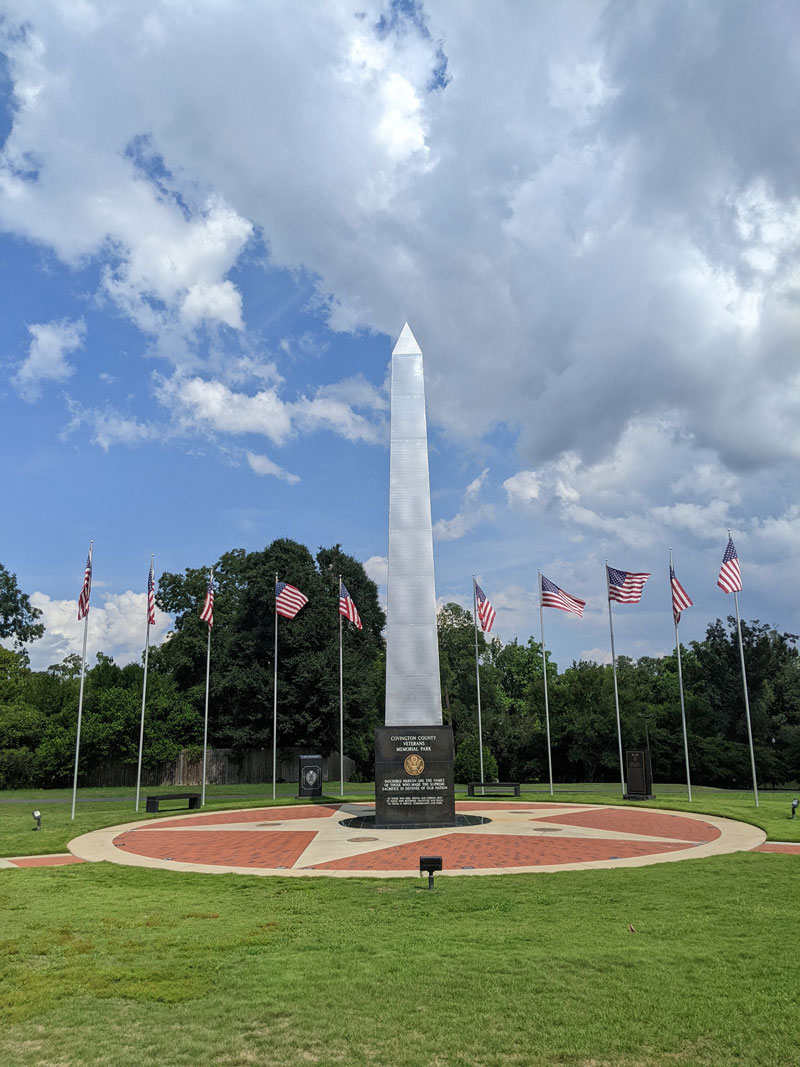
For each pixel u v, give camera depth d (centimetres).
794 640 7119
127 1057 734
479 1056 730
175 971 985
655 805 3105
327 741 5719
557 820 2656
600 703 6259
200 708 5794
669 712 6225
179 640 6166
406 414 2817
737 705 6569
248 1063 720
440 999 873
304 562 6025
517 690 8575
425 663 2609
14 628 7744
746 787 6041
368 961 1014
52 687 6388
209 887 1570
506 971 965
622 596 3484
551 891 1459
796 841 2150
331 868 1773
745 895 1409
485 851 1980
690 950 1048
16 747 5284
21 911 1352
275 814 3005
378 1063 717
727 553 3244
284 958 1034
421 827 2470
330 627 5844
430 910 1314
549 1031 784
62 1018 833
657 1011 830
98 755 5056
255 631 5734
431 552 2691
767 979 925
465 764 4803
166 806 3516
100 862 1925
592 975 945
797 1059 717
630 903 1347
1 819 2936
